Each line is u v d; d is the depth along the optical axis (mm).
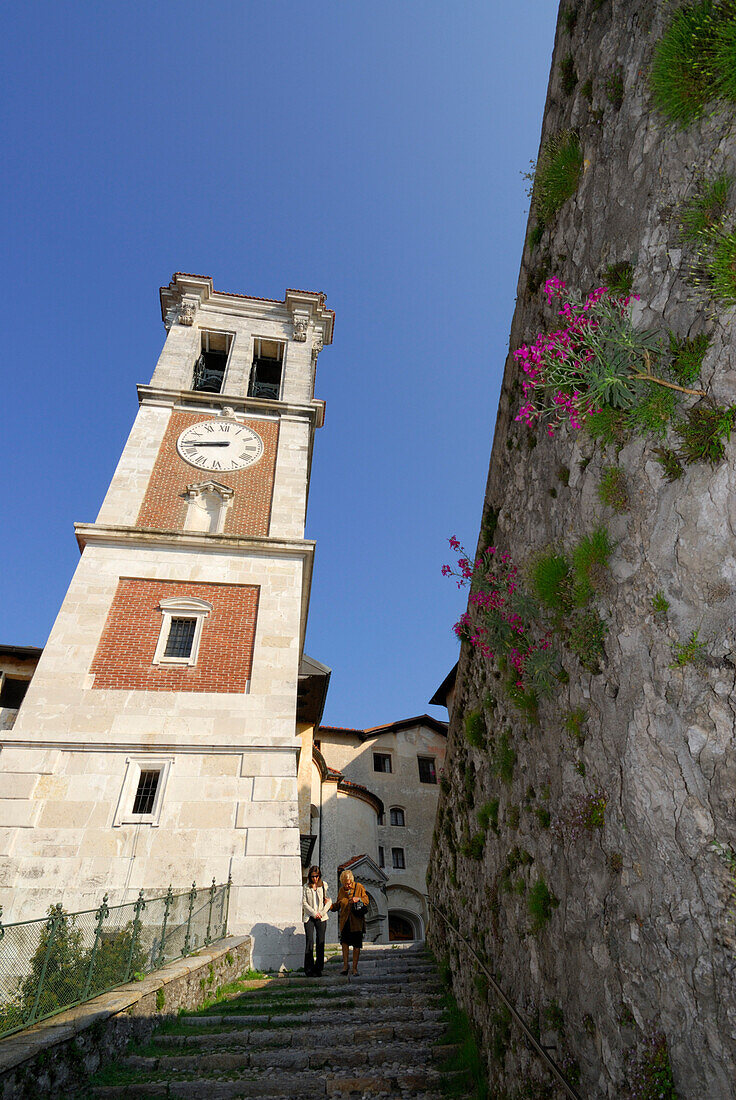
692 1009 3305
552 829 5234
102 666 16000
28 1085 5410
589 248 6047
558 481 6020
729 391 3865
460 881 8992
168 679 16078
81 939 7289
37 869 13000
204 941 11383
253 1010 8953
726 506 3746
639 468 4605
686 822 3580
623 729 4289
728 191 4262
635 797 4039
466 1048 6949
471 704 8750
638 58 5688
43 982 6516
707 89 4547
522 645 6074
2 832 13297
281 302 28531
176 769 14641
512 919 6172
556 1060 4684
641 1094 3547
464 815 8859
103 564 17891
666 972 3539
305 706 25172
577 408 5137
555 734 5402
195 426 22469
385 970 11312
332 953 14172
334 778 31500
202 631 17094
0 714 18141
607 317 4754
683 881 3525
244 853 13719
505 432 7832
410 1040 7684
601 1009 4137
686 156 4789
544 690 5609
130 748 14773
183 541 18641
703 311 4262
